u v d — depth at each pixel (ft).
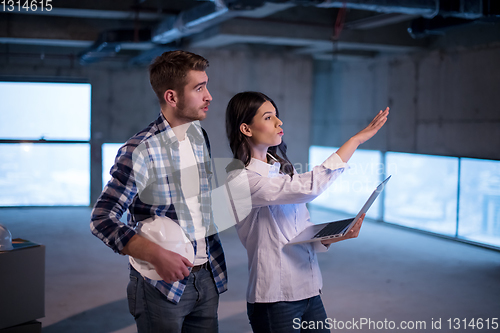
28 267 7.41
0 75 25.43
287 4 12.55
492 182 17.30
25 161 26.18
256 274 5.05
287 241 5.07
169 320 4.26
